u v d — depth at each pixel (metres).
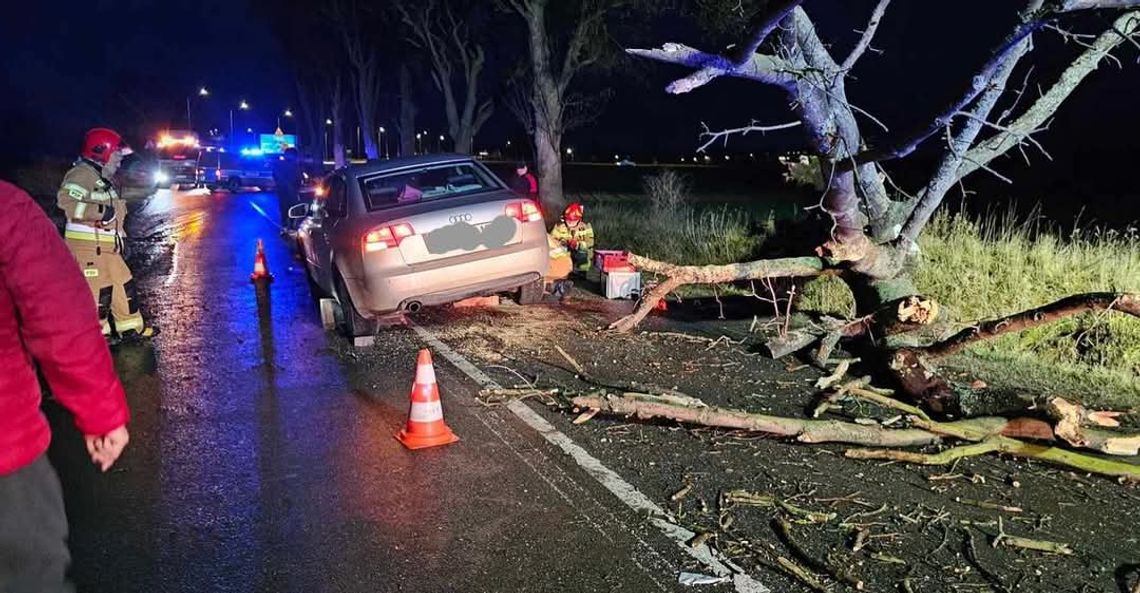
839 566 3.96
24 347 2.39
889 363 6.05
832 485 4.88
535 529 4.36
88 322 2.41
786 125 6.04
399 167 8.83
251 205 29.09
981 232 10.62
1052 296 8.20
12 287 2.29
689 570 3.96
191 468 5.21
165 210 26.73
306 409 6.34
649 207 18.38
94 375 2.42
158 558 4.11
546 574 3.93
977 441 5.29
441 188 8.83
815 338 7.65
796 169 9.12
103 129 8.34
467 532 4.34
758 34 5.09
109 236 8.38
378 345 8.21
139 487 4.94
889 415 5.95
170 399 6.62
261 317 9.79
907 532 4.32
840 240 7.11
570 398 6.41
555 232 11.84
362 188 8.50
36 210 2.38
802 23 6.25
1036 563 4.03
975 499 4.70
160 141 41.88
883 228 7.43
